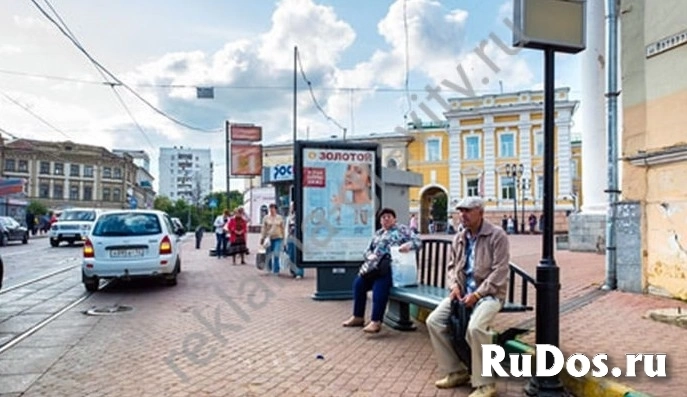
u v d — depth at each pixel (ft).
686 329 20.76
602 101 48.52
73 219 89.66
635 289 27.66
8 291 36.83
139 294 35.12
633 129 27.84
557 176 127.95
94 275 35.37
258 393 16.19
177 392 16.29
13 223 94.68
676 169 25.54
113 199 272.31
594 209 48.80
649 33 27.14
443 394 16.07
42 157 247.70
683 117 25.13
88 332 24.14
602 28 48.47
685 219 24.99
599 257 43.50
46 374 18.10
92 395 16.06
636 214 27.66
